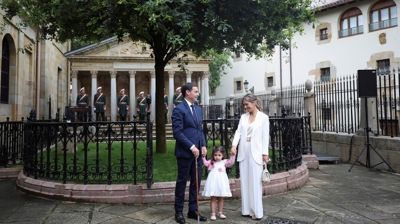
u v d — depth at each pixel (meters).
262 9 6.41
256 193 3.99
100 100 17.83
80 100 16.80
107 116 25.48
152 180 4.85
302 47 22.62
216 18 6.18
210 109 21.66
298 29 7.83
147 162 4.73
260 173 4.04
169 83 24.03
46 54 15.53
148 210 4.37
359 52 19.64
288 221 3.91
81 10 6.30
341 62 20.52
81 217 4.09
